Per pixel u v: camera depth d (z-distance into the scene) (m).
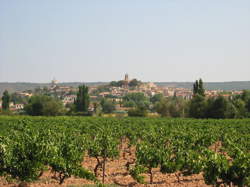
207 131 43.97
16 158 19.94
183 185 22.28
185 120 74.25
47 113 123.81
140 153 23.50
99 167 28.27
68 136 30.48
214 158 20.34
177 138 35.69
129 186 21.91
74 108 136.25
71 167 20.91
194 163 22.12
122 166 28.95
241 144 34.19
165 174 25.83
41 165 20.17
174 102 124.75
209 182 20.23
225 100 95.25
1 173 19.88
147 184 22.50
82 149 26.62
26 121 56.72
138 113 120.62
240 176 19.28
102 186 20.28
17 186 20.86
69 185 21.20
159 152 23.41
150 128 46.09
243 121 72.56
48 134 28.56
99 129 42.44
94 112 139.50
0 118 72.06
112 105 187.88
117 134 39.84
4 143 22.22
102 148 26.48
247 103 104.31
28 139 22.77
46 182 22.02
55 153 20.83
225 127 53.06
